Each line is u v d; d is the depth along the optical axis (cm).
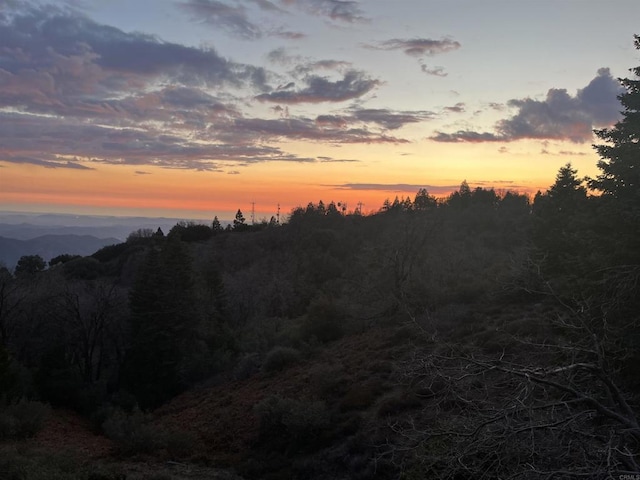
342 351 2777
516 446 618
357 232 7650
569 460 650
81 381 3462
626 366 975
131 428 2311
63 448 2003
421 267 3488
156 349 3506
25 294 4012
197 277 4794
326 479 1517
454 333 2247
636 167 1359
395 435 1468
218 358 3531
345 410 1900
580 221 1641
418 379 1767
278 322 4297
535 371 651
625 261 1252
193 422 2462
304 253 6875
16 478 1323
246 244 8638
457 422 704
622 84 1543
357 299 3644
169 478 1683
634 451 780
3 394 2542
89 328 3931
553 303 2069
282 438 1927
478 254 3788
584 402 684
